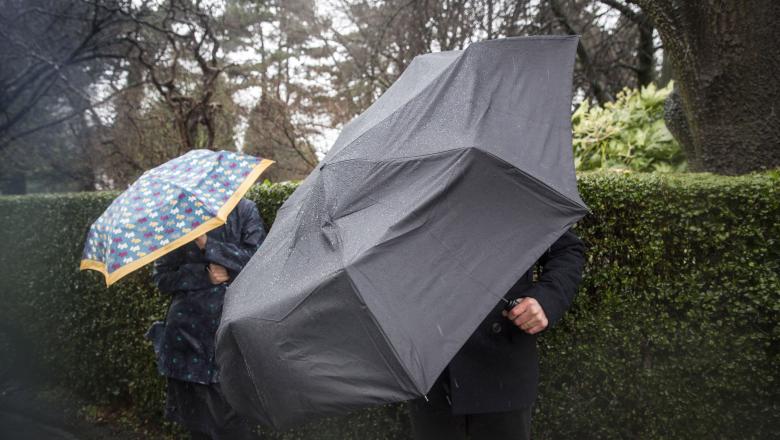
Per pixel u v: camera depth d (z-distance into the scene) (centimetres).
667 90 495
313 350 178
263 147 1039
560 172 192
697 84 372
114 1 806
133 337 454
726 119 370
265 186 372
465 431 228
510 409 208
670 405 258
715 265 244
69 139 1239
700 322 248
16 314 598
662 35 379
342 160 210
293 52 1380
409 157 197
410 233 179
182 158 301
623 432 270
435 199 183
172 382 295
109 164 1184
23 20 819
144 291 438
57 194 558
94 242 277
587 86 1108
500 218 185
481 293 174
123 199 277
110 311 479
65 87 991
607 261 267
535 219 184
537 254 179
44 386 568
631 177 268
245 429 292
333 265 177
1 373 595
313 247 196
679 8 365
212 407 283
